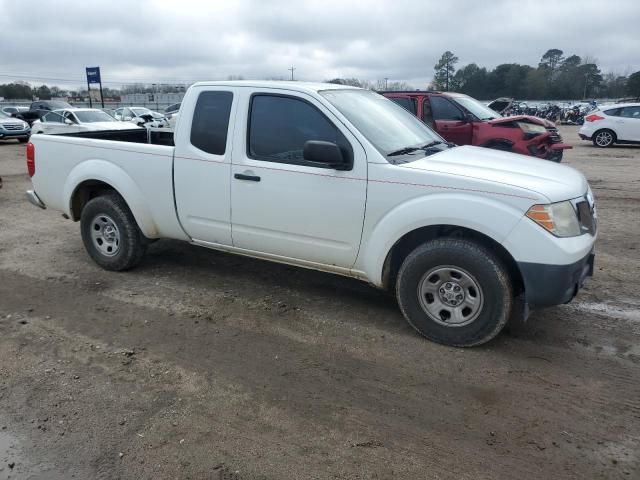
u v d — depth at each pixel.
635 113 18.14
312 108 4.20
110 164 5.21
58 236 7.01
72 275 5.49
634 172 12.52
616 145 19.48
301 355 3.87
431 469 2.74
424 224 3.79
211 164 4.61
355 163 3.99
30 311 4.61
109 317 4.50
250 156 4.45
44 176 5.74
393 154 4.09
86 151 5.36
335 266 4.32
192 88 4.72
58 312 4.59
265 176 4.35
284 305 4.73
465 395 3.37
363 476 2.69
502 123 9.91
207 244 4.97
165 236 5.23
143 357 3.84
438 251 3.83
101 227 5.51
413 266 3.95
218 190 4.62
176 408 3.23
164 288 5.13
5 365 3.72
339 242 4.18
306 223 4.26
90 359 3.80
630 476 2.68
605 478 2.67
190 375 3.60
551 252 3.50
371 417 3.15
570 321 4.40
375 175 3.92
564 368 3.68
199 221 4.85
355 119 4.17
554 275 3.54
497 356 3.84
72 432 3.01
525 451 2.86
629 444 2.92
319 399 3.33
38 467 2.75
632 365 3.72
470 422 3.11
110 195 5.41
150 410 3.21
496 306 3.73
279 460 2.80
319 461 2.79
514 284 3.96
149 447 2.89
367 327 4.30
